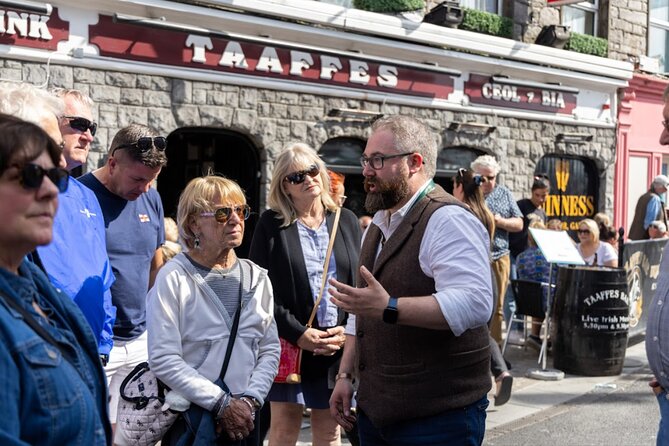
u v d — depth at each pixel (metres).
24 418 1.76
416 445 3.09
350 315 3.71
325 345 4.11
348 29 9.66
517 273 8.84
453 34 10.75
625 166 14.21
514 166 12.02
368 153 3.15
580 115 13.13
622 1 13.88
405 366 3.08
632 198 14.59
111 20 7.75
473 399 3.10
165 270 3.30
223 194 3.32
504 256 7.83
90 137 3.69
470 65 11.22
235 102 8.73
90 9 7.62
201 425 3.11
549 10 12.52
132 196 3.97
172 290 3.25
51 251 2.69
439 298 2.85
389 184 3.12
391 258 3.11
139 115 8.02
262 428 4.46
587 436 5.84
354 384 3.79
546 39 12.25
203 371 3.23
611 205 13.90
